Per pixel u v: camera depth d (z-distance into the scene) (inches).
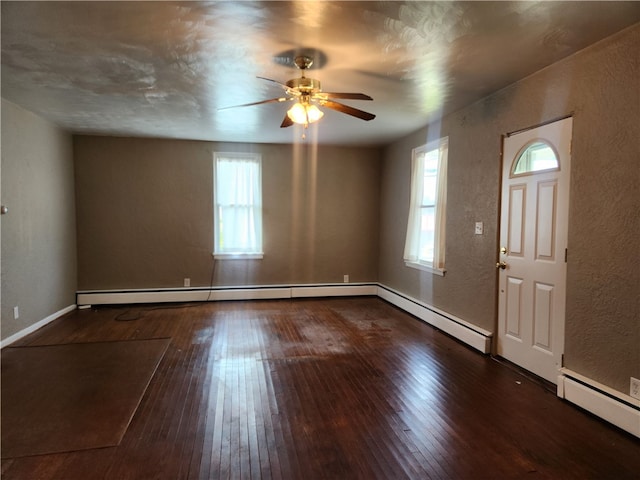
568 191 104.8
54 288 181.3
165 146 213.5
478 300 144.2
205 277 221.8
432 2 76.7
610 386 93.0
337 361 131.8
